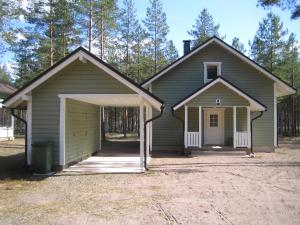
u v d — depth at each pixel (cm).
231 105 1973
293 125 4219
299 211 765
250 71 2222
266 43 3812
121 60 3784
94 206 815
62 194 946
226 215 734
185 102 1969
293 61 3891
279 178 1198
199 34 4197
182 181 1141
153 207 804
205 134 2189
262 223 677
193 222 686
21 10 2411
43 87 1345
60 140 1338
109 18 3044
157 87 2203
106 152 2108
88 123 1825
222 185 1071
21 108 1478
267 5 1784
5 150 2091
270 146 2205
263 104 2033
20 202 858
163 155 1964
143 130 1377
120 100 1512
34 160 1269
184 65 2211
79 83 1340
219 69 2216
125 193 957
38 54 3055
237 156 1902
